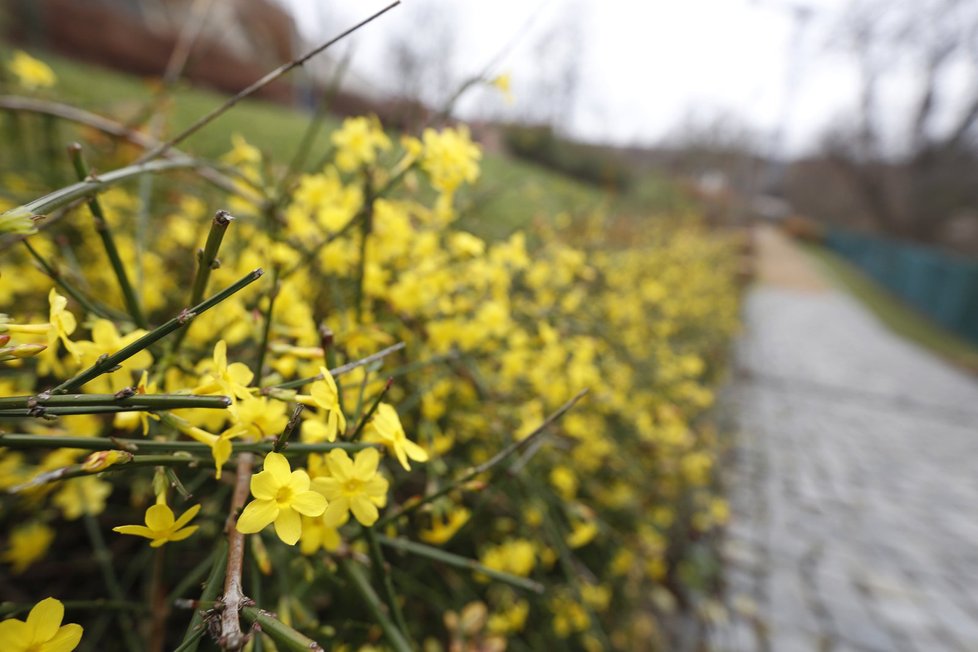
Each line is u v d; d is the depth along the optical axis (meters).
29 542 0.34
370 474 0.20
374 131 0.43
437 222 0.50
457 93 0.37
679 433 0.84
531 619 0.57
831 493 1.26
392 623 0.27
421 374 0.44
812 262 7.89
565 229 1.07
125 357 0.18
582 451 0.62
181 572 0.40
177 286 0.52
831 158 9.33
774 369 2.43
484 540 0.54
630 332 1.06
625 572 0.66
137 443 0.19
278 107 3.31
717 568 0.89
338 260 0.40
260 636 0.24
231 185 0.47
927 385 2.58
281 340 0.32
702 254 3.12
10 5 2.32
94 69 2.29
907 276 6.10
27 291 0.41
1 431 0.17
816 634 0.79
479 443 0.55
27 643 0.15
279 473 0.18
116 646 0.38
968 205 7.82
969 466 1.58
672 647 0.71
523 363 0.52
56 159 0.57
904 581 0.95
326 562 0.28
